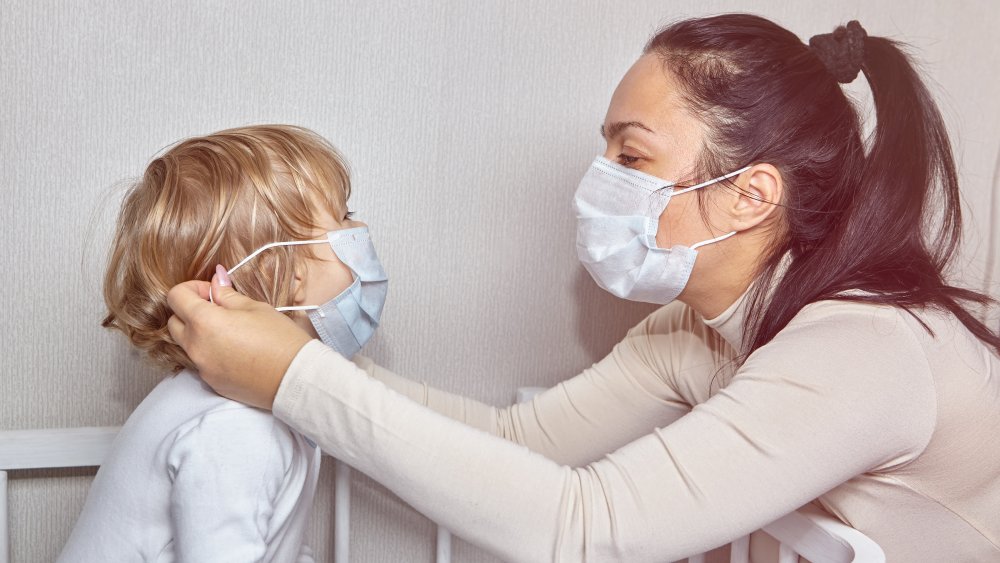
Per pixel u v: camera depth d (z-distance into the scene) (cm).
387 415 71
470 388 118
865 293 78
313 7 105
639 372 103
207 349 72
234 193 80
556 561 70
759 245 84
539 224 117
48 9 98
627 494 70
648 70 86
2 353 103
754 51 84
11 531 106
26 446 99
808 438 69
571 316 120
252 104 105
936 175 91
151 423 81
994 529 79
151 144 103
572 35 114
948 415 75
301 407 71
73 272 103
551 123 115
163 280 80
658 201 84
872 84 88
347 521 109
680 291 87
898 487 78
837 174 83
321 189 84
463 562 123
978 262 130
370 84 108
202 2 102
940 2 128
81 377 106
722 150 82
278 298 81
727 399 73
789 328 77
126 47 100
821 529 76
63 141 100
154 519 79
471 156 113
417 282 114
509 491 70
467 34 110
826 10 125
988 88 130
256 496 75
